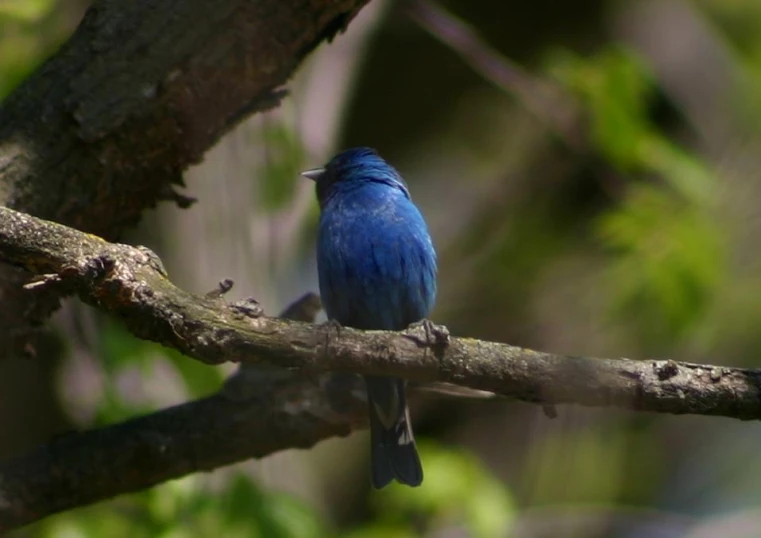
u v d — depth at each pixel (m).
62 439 7.91
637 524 15.04
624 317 15.23
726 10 19.19
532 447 16.80
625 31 18.17
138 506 9.98
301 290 15.96
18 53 10.45
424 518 13.48
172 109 7.20
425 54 18.22
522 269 17.84
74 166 7.13
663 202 13.52
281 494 10.05
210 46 7.18
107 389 9.86
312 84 13.13
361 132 18.56
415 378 6.28
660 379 6.27
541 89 13.76
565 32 18.31
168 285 5.97
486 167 18.77
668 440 18.75
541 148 18.55
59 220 7.15
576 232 18.19
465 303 17.77
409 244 9.58
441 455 12.41
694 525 14.88
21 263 5.98
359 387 8.34
